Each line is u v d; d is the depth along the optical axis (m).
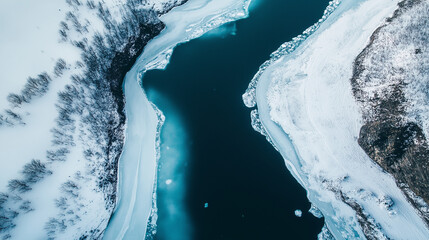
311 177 36.22
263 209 35.66
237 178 38.44
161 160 41.28
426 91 31.59
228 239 34.56
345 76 39.12
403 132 31.17
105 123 42.94
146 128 44.41
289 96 41.50
